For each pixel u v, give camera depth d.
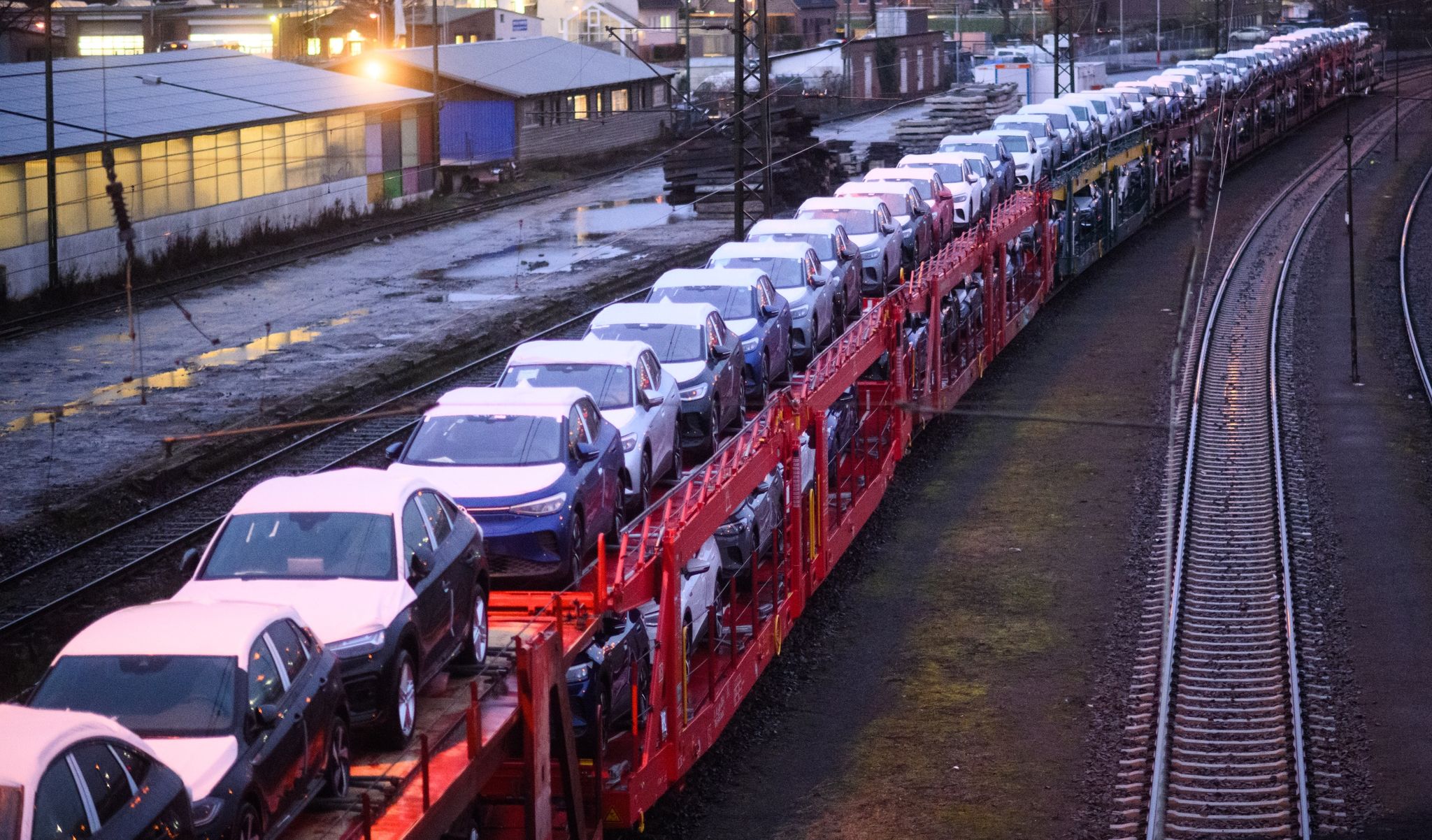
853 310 29.55
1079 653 19.56
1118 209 49.66
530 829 11.34
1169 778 15.84
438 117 64.12
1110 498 26.16
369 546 11.79
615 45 113.62
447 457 15.35
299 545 11.83
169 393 30.98
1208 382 33.97
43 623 18.72
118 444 26.92
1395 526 24.17
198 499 24.02
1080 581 22.25
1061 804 15.43
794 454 18.94
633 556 14.35
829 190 61.19
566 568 14.71
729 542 16.89
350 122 58.06
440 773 10.50
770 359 23.92
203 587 11.57
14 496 23.84
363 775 10.55
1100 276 47.25
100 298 40.91
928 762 16.53
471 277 46.00
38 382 32.03
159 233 46.34
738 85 42.84
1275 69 77.44
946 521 25.28
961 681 18.78
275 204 52.81
